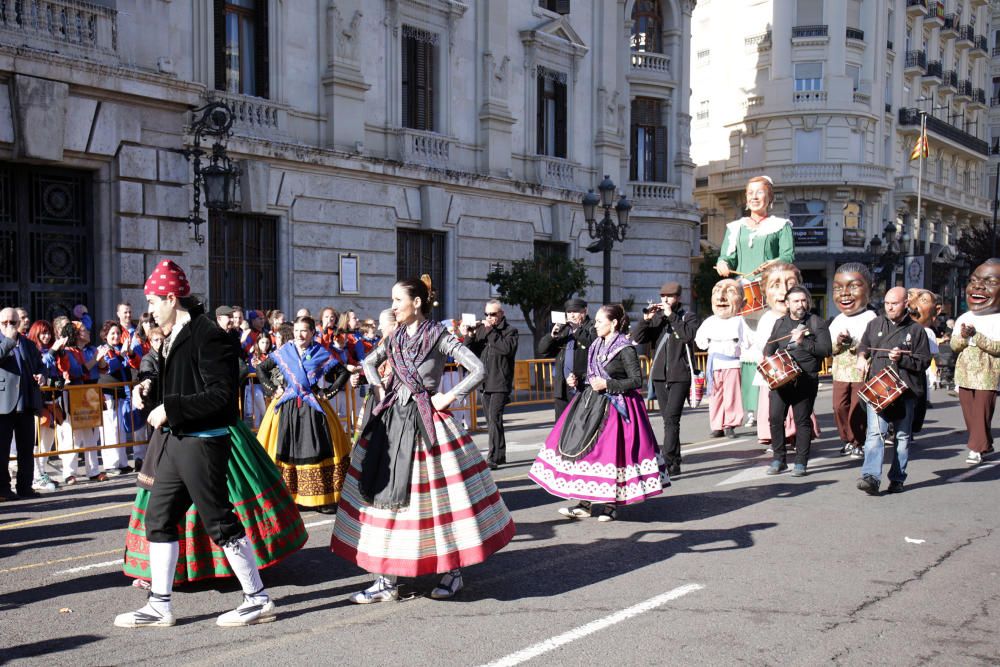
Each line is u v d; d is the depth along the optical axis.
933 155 47.06
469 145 22.66
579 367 9.50
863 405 10.16
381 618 4.86
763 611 4.95
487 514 5.06
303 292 18.28
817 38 39.34
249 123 17.38
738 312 11.77
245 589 4.78
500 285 20.44
